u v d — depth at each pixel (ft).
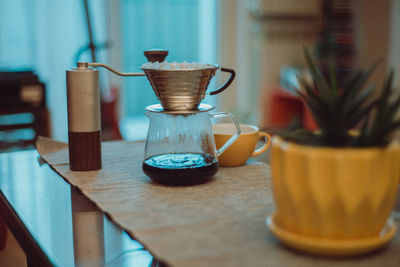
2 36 10.21
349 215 1.79
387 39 13.50
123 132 11.74
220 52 12.79
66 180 3.03
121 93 12.03
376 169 1.76
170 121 2.89
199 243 1.97
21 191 2.90
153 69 2.65
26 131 8.17
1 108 7.91
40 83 8.20
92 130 3.15
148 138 2.95
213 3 12.60
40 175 3.23
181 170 2.74
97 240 2.25
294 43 13.23
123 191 2.73
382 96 1.82
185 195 2.64
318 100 1.90
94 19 10.98
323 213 1.80
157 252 1.88
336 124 1.87
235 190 2.73
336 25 12.78
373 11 13.23
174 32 12.80
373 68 1.90
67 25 10.68
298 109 11.28
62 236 2.29
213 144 2.92
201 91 2.78
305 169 1.79
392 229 1.93
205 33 12.77
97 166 3.20
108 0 11.46
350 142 1.92
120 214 2.34
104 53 11.43
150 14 12.42
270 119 11.83
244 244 1.96
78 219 2.45
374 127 1.83
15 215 2.55
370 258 1.83
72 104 3.12
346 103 1.87
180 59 13.01
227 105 12.99
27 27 10.39
